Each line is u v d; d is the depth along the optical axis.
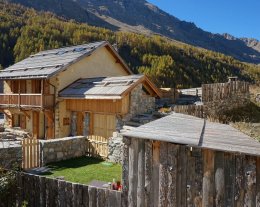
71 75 24.55
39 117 25.88
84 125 22.47
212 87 24.52
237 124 21.75
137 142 6.75
